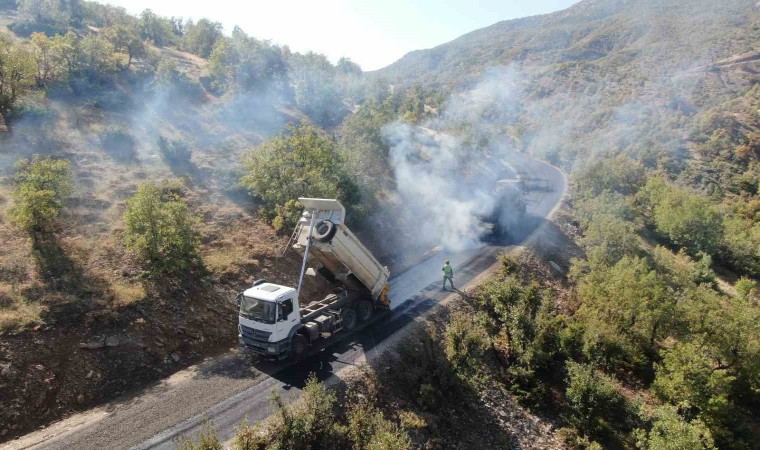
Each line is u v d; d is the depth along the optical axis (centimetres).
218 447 924
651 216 3734
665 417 1316
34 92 2589
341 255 1507
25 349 1145
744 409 1648
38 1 4062
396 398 1283
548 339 1652
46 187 1590
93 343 1249
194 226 1970
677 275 2441
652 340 1872
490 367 1569
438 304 1853
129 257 1622
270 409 1123
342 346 1477
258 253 1894
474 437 1273
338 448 1037
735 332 1692
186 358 1376
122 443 990
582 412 1412
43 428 1047
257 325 1284
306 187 2183
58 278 1412
